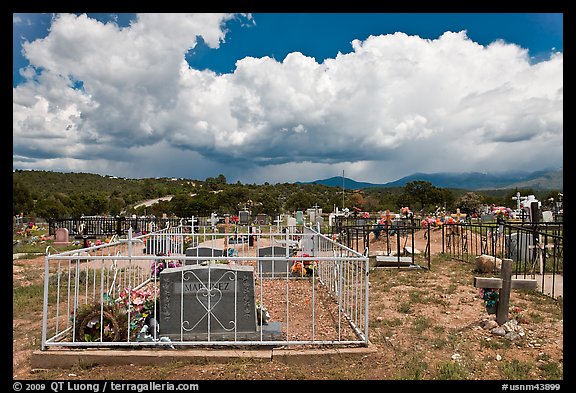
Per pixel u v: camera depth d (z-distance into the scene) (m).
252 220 36.03
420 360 5.70
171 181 105.19
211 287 6.24
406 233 20.42
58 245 22.70
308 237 14.00
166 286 6.20
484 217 27.28
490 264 11.96
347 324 7.30
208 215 47.75
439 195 51.50
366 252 6.41
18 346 6.35
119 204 52.25
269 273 12.24
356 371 5.44
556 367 5.36
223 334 6.21
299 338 6.55
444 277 11.38
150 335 6.24
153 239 13.53
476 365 5.55
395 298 9.10
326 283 10.57
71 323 6.91
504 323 6.81
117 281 11.05
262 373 5.33
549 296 8.88
